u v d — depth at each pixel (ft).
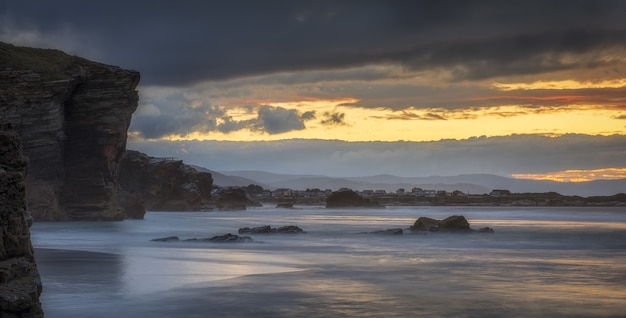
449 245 233.96
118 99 358.23
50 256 173.88
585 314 104.06
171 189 572.51
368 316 101.04
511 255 196.03
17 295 70.18
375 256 190.19
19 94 314.35
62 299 109.29
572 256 194.80
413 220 483.51
